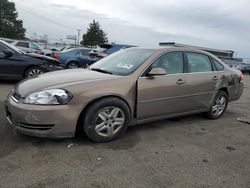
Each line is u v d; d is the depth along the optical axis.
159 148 4.15
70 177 3.18
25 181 3.05
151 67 4.61
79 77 4.24
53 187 2.97
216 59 5.88
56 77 4.29
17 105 3.78
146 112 4.58
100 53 13.27
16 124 3.85
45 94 3.73
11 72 8.71
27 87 4.00
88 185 3.05
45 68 9.21
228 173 3.54
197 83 5.25
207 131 5.14
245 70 32.38
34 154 3.66
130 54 5.08
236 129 5.43
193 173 3.47
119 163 3.58
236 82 6.27
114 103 4.12
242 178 3.44
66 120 3.75
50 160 3.53
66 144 4.00
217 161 3.86
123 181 3.17
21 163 3.42
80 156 3.69
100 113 4.04
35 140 4.07
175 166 3.62
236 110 7.20
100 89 4.00
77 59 13.76
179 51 5.12
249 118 6.35
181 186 3.16
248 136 5.05
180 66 5.05
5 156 3.57
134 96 4.38
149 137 4.57
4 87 8.25
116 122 4.23
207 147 4.35
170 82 4.78
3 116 5.07
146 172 3.41
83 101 3.85
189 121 5.70
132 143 4.26
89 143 4.10
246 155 4.16
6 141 3.99
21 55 8.87
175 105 4.97
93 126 4.01
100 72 4.65
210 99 5.68
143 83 4.44
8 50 8.72
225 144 4.55
